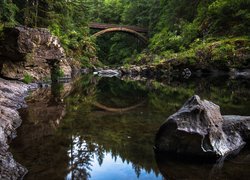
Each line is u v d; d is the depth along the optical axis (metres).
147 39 72.69
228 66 38.56
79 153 8.64
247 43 39.28
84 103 17.55
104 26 69.12
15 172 6.90
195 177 7.07
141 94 22.31
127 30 71.56
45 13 41.06
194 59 40.78
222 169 7.61
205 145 8.42
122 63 73.56
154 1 73.31
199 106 8.66
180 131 8.47
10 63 21.34
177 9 64.44
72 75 39.44
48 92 20.95
